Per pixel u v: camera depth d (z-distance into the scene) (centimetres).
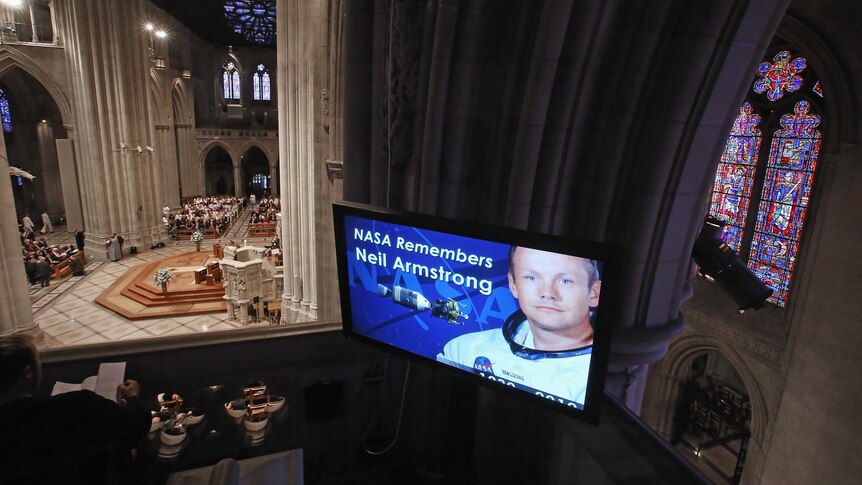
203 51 3331
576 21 293
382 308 324
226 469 203
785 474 899
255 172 3816
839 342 805
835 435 807
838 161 804
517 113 338
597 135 330
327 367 340
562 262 251
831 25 777
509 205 347
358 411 328
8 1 1773
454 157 359
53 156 2364
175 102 3030
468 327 295
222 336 312
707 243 360
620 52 305
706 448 1172
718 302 1060
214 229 2338
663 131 303
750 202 1037
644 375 402
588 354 257
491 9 323
